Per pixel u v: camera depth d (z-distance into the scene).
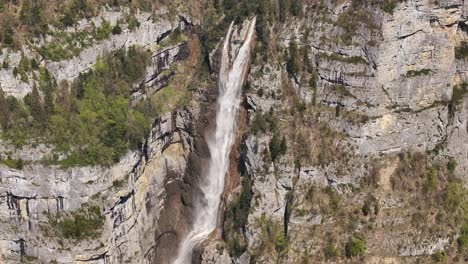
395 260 75.31
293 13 82.06
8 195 70.00
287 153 78.56
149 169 81.56
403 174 78.50
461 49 80.62
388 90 77.50
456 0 75.12
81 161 69.69
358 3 77.44
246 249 78.44
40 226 70.69
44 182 69.25
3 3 73.81
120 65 78.38
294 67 80.44
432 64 78.19
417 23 75.31
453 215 78.25
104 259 72.94
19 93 70.88
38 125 70.12
